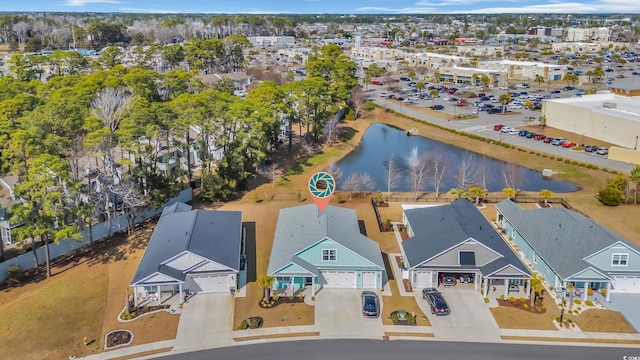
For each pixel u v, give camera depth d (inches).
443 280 1697.8
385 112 4948.3
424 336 1434.5
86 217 1914.4
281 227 1945.1
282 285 1675.7
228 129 2743.6
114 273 1796.3
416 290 1676.9
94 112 2524.6
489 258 1659.7
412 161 3393.2
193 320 1512.1
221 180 2492.6
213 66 7012.8
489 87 6363.2
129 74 4284.0
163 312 1551.4
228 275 1654.8
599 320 1502.2
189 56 6702.8
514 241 2039.9
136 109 2463.1
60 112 2368.4
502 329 1464.1
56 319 1523.1
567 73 6860.2
